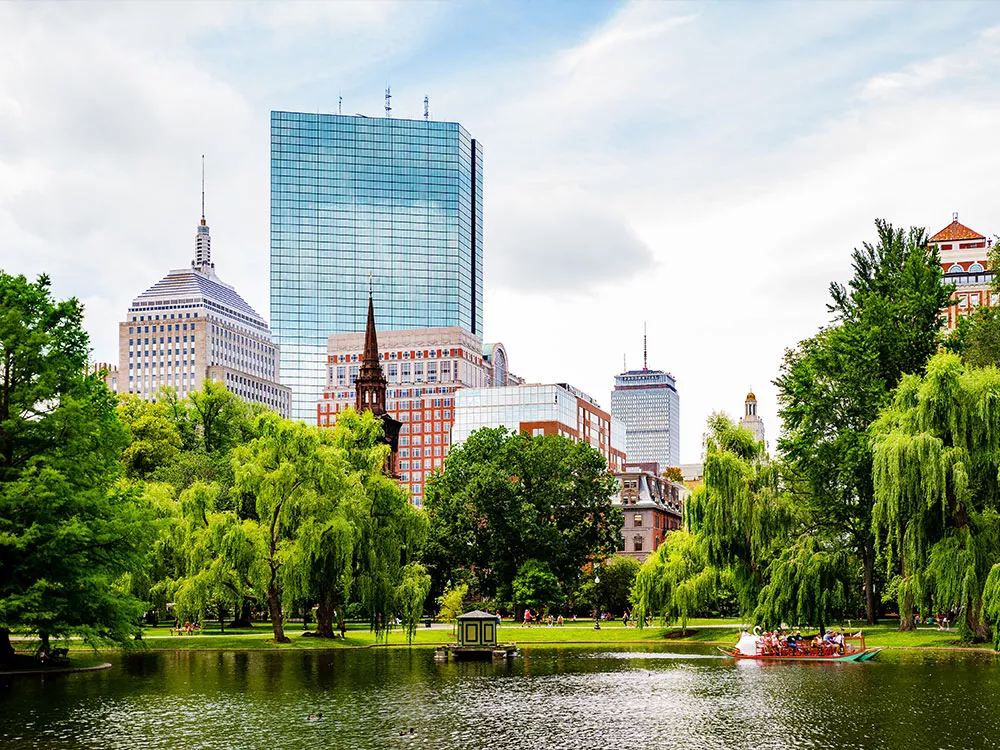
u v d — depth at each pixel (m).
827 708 56.53
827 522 106.12
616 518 158.62
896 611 163.50
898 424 88.69
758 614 97.56
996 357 101.38
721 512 101.19
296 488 99.25
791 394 113.81
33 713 55.38
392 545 105.88
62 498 68.56
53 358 72.56
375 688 66.88
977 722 51.38
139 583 100.06
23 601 65.81
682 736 48.97
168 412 160.50
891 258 120.31
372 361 190.00
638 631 122.56
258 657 90.00
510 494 148.12
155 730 50.59
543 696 62.97
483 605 158.25
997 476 83.44
